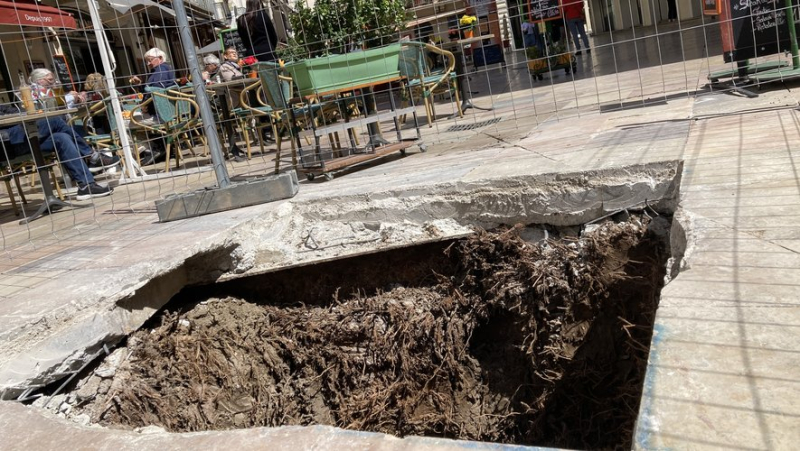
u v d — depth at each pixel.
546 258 3.42
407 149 5.78
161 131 7.64
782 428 1.19
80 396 2.72
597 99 6.60
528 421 3.42
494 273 3.54
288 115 5.09
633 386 3.07
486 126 6.53
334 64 4.67
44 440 1.75
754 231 2.15
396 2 9.34
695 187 2.71
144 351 3.09
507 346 3.61
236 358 3.49
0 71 9.81
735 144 3.34
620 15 27.61
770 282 1.78
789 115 3.88
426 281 3.78
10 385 2.41
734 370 1.39
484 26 13.38
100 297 2.84
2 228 5.30
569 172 3.36
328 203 3.96
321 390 3.63
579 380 3.30
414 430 3.57
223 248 3.52
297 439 1.51
